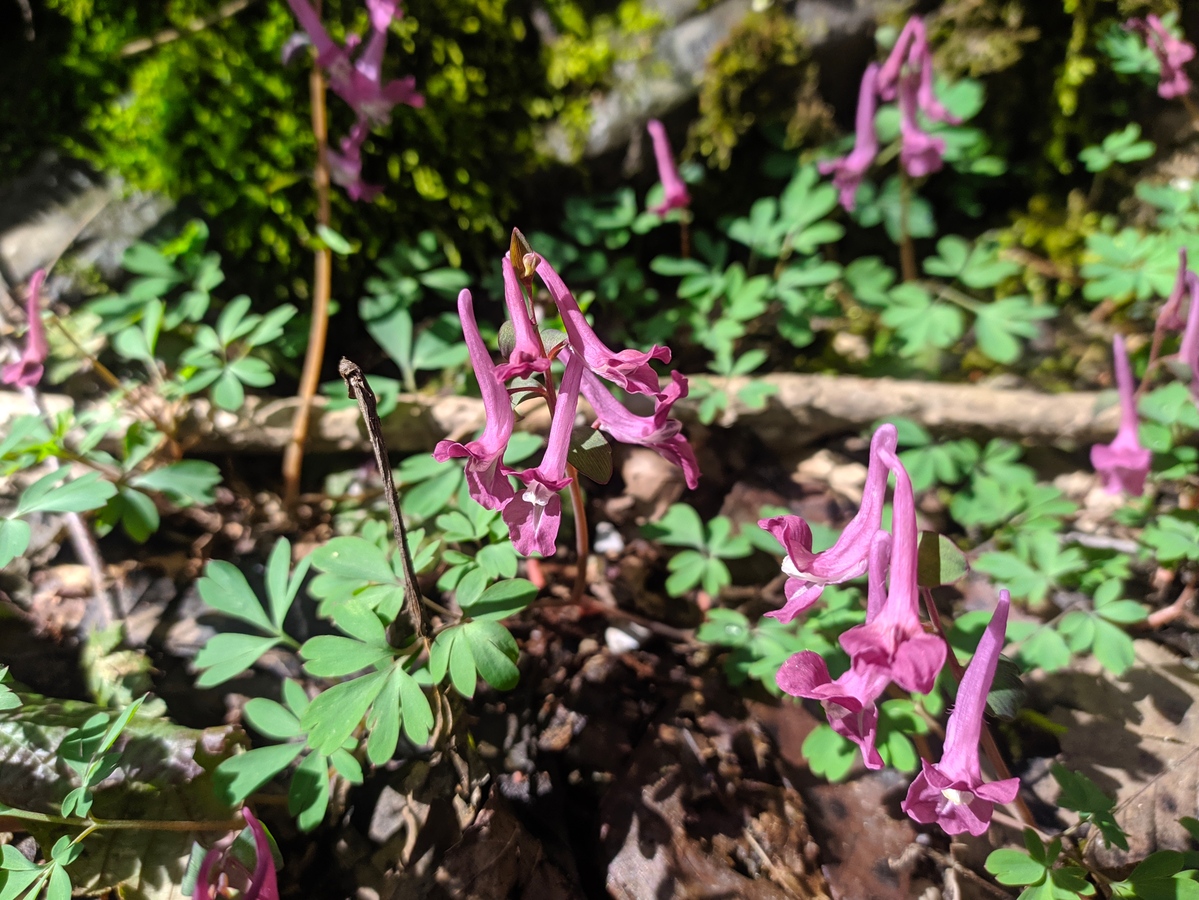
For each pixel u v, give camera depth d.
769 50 0.20
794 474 0.17
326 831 0.12
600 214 0.19
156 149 0.18
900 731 0.12
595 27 0.20
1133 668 0.14
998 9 0.20
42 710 0.12
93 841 0.11
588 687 0.14
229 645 0.12
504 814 0.12
